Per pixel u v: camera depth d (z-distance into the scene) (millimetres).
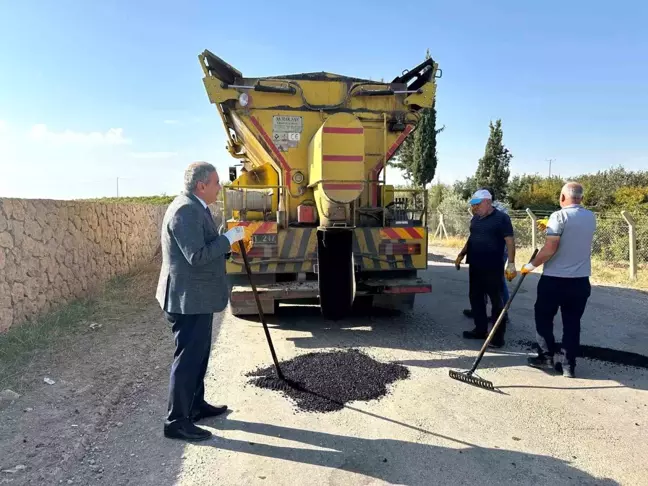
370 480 2908
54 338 5281
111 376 4391
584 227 4457
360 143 5316
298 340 5684
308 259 5883
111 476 2916
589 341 5758
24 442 3172
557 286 4566
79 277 7570
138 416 3695
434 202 28125
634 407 3936
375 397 4082
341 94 6266
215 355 5117
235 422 3631
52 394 3902
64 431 3338
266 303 5949
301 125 6199
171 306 3277
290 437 3414
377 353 5254
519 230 15914
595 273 10641
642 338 5910
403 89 6426
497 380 4504
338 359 4875
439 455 3195
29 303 5906
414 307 7527
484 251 5512
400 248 6004
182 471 2980
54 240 6688
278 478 2918
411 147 30922
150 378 4430
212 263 3342
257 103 6121
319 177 5355
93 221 8305
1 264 5309
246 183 7191
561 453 3230
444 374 4656
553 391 4254
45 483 2777
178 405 3334
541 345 4809
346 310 5695
